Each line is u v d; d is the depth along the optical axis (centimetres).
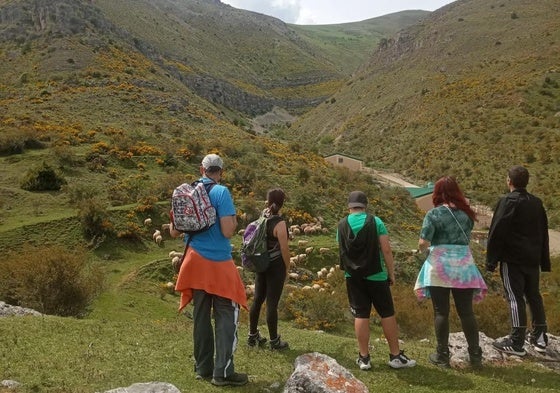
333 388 550
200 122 7119
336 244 3278
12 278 1516
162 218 3162
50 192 3359
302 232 3538
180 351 738
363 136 10494
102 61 8888
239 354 736
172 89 8950
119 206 3228
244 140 6181
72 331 844
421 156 8144
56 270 1515
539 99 8156
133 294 2164
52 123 5100
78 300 1561
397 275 3050
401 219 4384
